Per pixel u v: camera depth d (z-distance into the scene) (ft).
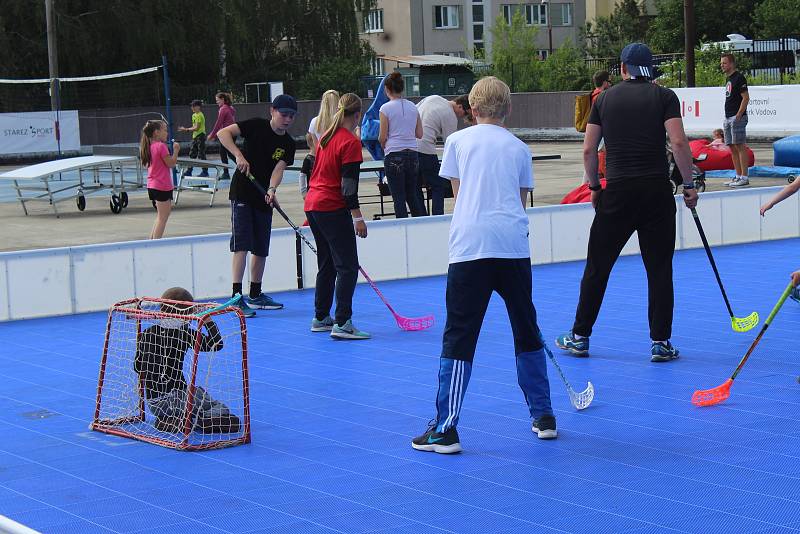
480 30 203.92
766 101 89.40
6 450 18.30
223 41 148.25
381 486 16.07
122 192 59.93
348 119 26.30
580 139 113.80
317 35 162.50
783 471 16.34
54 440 18.88
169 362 19.01
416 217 36.94
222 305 18.71
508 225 17.62
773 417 19.31
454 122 41.32
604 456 17.28
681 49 173.68
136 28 136.46
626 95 23.41
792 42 128.67
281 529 14.38
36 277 30.78
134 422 19.65
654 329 23.65
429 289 34.19
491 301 31.65
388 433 18.89
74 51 134.31
